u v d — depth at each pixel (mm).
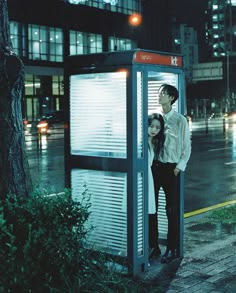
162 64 5730
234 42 169500
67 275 4195
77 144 5859
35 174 15227
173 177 6016
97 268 4770
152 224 6133
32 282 3941
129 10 76688
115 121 5539
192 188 12727
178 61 6016
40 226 4078
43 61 63344
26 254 3836
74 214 4391
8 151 4691
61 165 17547
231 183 13516
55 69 64938
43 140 31062
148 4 81438
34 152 22500
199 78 82562
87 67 5621
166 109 5992
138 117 5484
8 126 4676
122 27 75188
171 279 5414
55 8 64188
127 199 5449
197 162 18141
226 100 85188
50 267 4078
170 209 6074
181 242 6199
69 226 4363
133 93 5316
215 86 98688
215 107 87875
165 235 6457
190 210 9945
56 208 4297
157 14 83438
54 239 4105
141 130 5523
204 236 7340
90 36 70062
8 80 4512
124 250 5598
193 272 5648
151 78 6457
